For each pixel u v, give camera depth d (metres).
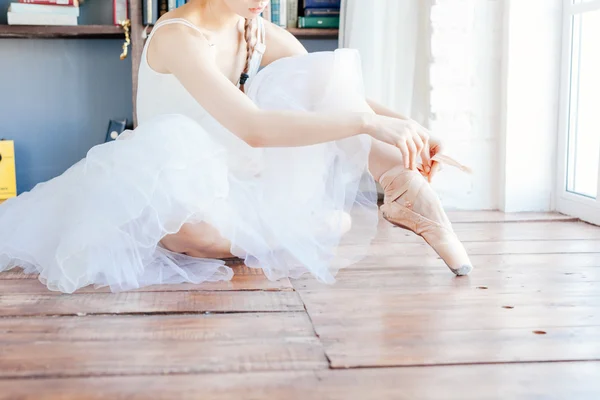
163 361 0.90
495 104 2.38
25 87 2.74
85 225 1.27
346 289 1.29
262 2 1.41
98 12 2.74
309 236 1.41
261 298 1.22
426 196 1.43
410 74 2.39
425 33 2.38
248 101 1.34
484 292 1.27
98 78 2.78
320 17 2.62
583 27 2.20
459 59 2.35
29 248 1.37
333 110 1.45
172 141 1.33
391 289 1.29
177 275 1.37
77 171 1.44
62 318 1.09
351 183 1.48
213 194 1.33
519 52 2.30
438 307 1.17
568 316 1.12
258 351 0.94
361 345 0.96
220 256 1.48
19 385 0.82
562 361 0.91
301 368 0.88
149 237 1.32
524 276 1.40
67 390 0.80
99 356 0.91
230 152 1.45
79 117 2.79
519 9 2.29
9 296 1.22
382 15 2.36
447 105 2.37
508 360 0.91
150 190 1.28
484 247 1.71
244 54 1.64
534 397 0.79
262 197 1.44
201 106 1.44
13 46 2.71
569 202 2.26
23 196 1.53
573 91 2.26
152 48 1.51
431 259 1.56
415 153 1.32
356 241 1.56
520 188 2.36
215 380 0.83
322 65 1.48
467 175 2.40
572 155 2.27
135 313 1.12
